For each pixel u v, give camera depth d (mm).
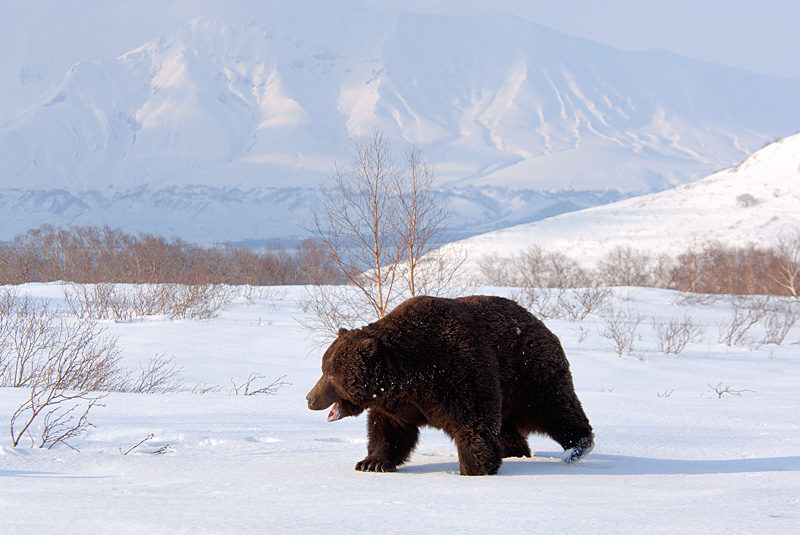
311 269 31625
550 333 7516
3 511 4316
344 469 6766
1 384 14281
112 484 5543
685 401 13305
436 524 4094
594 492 5410
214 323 27188
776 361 23766
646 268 77750
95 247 55844
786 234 97438
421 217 19938
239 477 6020
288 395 14008
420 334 6793
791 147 139750
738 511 4480
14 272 47250
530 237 109188
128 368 18078
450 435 6879
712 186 135625
